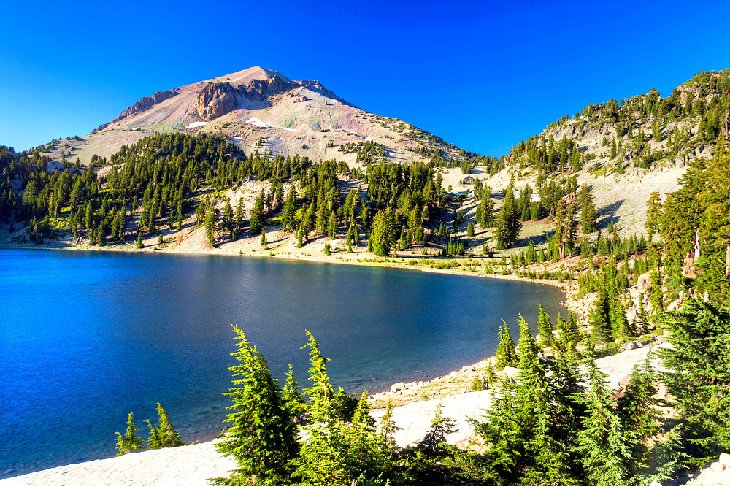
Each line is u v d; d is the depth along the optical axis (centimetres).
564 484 1581
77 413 3734
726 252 5772
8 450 3123
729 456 1575
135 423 3553
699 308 2200
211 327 6825
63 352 5438
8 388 4269
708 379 2066
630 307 6875
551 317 8031
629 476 1550
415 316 8150
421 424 2930
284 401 1769
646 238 15638
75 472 2544
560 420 1725
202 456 2745
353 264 17388
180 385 4369
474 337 6625
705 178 7300
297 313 8150
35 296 9388
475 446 2277
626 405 1705
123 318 7388
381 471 1485
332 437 1473
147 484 2356
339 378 4738
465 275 14850
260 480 1620
